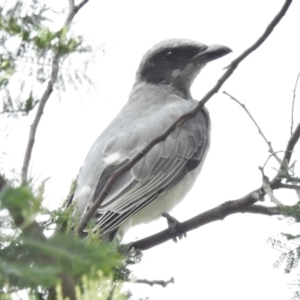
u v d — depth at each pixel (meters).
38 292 4.91
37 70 4.85
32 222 3.27
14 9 4.99
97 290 3.86
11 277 3.16
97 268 3.18
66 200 5.94
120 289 4.24
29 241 3.18
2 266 3.14
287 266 8.10
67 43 4.85
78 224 5.64
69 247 3.19
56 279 3.12
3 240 3.30
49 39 4.84
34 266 3.18
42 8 5.04
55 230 5.17
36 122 6.51
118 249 6.57
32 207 3.19
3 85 4.83
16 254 3.30
